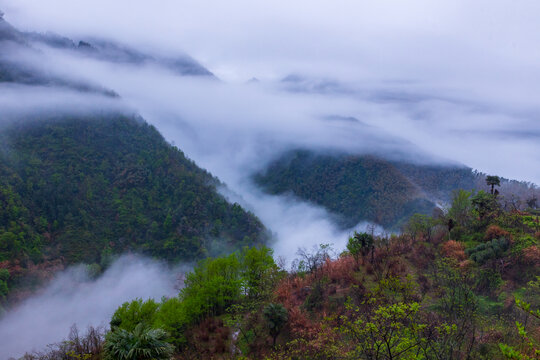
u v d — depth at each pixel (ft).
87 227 524.11
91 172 627.87
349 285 112.47
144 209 593.01
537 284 88.79
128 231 542.16
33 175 563.48
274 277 136.15
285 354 87.81
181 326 116.98
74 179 594.24
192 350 105.50
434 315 76.79
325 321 90.74
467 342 69.31
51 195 537.65
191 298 124.88
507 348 38.96
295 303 113.70
